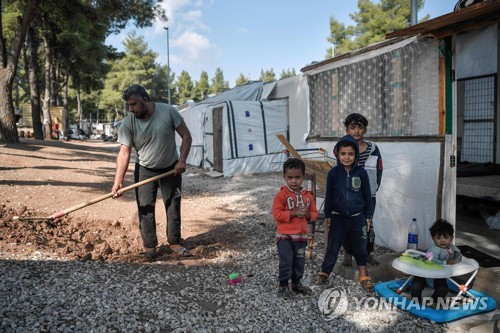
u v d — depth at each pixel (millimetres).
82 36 25797
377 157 4422
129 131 4953
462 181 6516
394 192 5094
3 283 3666
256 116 13258
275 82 13438
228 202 8977
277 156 13594
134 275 4270
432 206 4582
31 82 22562
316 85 6703
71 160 14258
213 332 3191
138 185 4988
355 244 4113
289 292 3977
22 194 7820
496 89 7660
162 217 7359
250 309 3670
